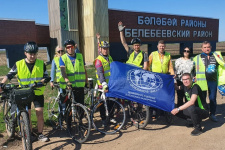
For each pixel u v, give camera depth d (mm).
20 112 3463
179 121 4945
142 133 4312
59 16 19125
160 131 4395
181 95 4875
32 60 3707
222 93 4781
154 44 24609
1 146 3771
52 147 3768
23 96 3248
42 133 4148
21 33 19516
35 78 3816
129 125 4727
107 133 4266
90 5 18703
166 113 4816
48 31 22016
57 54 4914
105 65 4469
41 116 4023
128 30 22016
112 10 20844
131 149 3672
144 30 23391
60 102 4539
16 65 3699
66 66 4148
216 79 4797
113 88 4254
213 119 4832
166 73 4949
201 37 30062
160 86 4359
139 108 4707
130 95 4254
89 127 3764
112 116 4781
